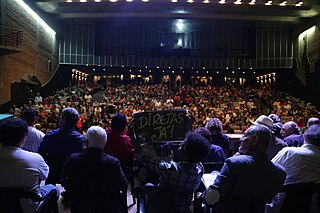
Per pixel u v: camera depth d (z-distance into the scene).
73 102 20.84
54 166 4.12
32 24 22.81
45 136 4.16
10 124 2.96
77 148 4.11
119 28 33.12
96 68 32.78
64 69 31.42
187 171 2.91
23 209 2.93
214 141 4.64
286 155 3.25
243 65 32.41
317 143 3.24
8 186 2.87
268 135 2.85
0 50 16.64
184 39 34.16
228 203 2.80
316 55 25.77
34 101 20.45
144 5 25.05
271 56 31.67
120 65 32.22
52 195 3.38
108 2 24.27
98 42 32.78
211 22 29.89
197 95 25.89
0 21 17.59
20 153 2.96
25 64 21.36
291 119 17.67
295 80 29.73
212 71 33.88
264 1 23.77
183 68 32.88
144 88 28.70
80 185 2.98
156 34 33.94
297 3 23.94
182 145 2.98
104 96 25.30
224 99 25.36
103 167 3.03
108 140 4.27
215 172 3.76
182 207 2.87
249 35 32.72
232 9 25.81
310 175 3.13
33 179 2.94
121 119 4.34
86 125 15.05
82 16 27.45
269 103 24.09
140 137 3.29
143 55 33.09
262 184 2.74
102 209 3.01
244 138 2.92
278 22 28.83
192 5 24.80
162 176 2.96
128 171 4.41
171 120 3.32
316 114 18.17
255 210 2.76
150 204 2.89
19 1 20.12
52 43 28.03
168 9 26.17
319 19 25.41
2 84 17.73
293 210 3.09
